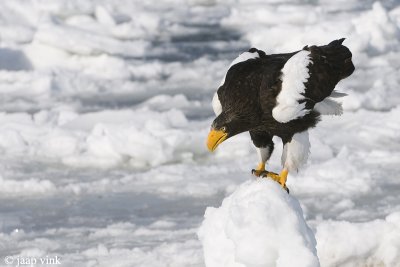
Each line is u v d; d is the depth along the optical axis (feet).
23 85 66.85
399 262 29.60
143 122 55.42
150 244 35.99
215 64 73.72
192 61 74.90
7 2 83.05
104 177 47.11
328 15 89.97
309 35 76.84
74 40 72.38
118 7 93.40
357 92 61.16
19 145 51.98
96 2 89.86
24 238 37.45
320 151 49.80
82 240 37.01
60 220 40.09
